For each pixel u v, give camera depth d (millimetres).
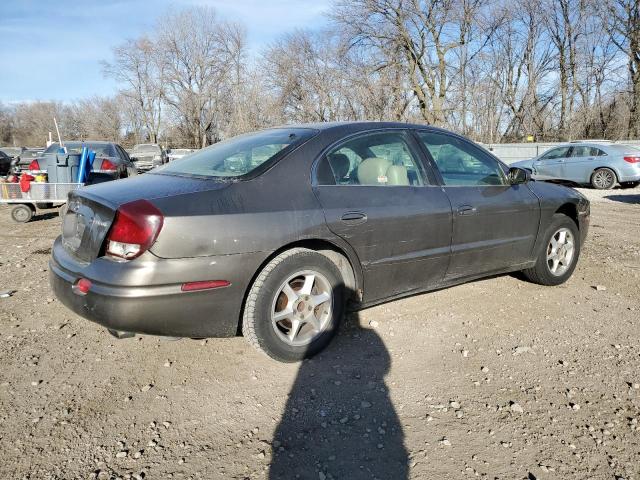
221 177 2969
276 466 2193
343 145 3326
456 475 2137
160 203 2613
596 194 13500
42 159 10430
